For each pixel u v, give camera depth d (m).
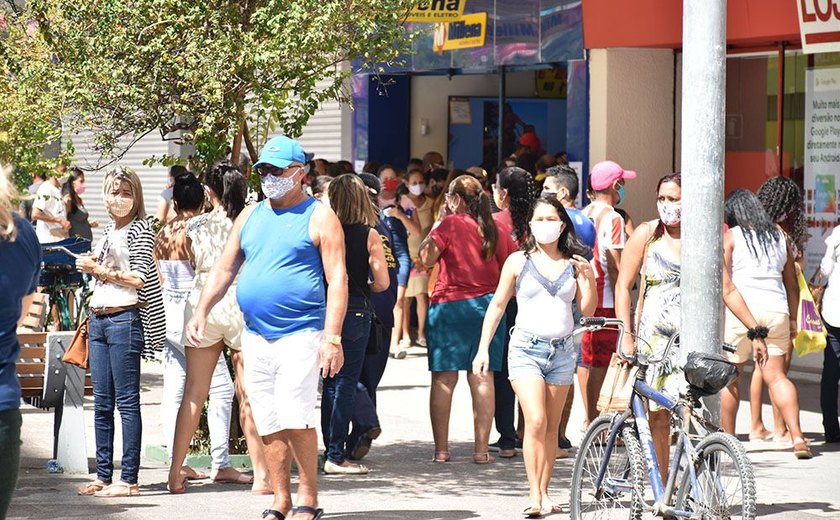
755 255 22.70
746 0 31.23
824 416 24.53
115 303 19.39
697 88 17.62
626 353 18.03
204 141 21.38
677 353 18.38
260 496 19.89
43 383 22.03
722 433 15.23
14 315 11.48
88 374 23.91
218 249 19.78
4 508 11.33
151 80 20.73
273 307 16.98
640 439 16.64
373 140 44.66
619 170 24.25
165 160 22.50
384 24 21.39
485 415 22.75
